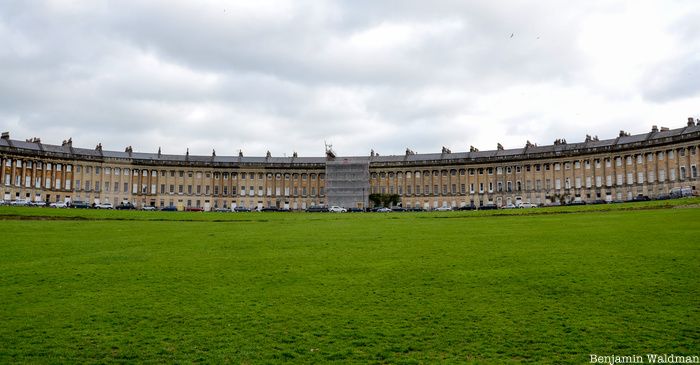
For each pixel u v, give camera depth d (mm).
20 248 38375
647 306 20781
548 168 139875
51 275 27922
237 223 66375
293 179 159750
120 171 148750
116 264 31219
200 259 33000
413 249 36188
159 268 29859
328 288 24688
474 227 53312
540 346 17297
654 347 16953
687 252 30422
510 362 16109
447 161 151125
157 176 153250
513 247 35750
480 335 18359
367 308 21500
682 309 20266
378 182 156250
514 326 19109
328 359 16609
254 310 21391
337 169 154375
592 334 18172
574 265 28281
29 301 22859
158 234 49562
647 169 123188
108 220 71438
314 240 42812
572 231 44844
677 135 117000
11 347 17531
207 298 23156
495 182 146375
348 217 81062
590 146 137125
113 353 17094
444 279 26000
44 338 18359
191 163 155125
